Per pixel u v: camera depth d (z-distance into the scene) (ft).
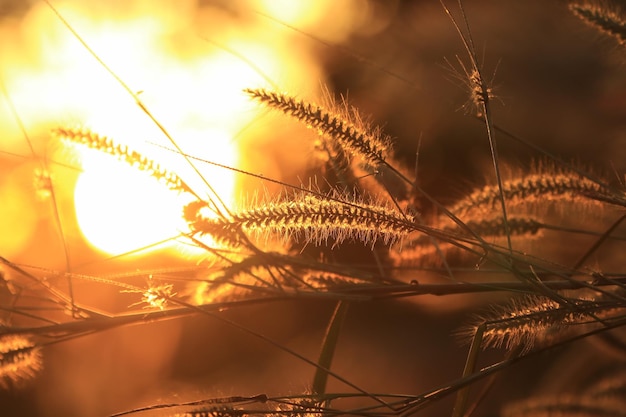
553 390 2.96
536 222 2.55
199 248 2.28
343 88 4.09
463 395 2.30
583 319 2.29
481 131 3.59
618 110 3.62
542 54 3.93
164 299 2.28
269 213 2.24
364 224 2.25
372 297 2.33
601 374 2.95
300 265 2.39
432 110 3.68
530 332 2.29
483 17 4.22
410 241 2.51
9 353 2.25
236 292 2.39
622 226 2.85
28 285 2.31
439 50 4.13
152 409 2.22
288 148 3.18
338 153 2.49
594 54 3.76
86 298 3.74
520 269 2.38
